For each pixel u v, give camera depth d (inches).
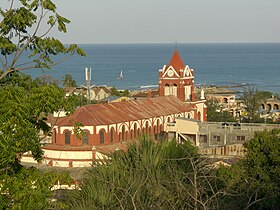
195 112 3730.3
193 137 3277.6
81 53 950.4
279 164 1443.2
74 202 916.6
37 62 944.9
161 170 898.7
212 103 5393.7
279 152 1451.8
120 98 4559.5
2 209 766.5
